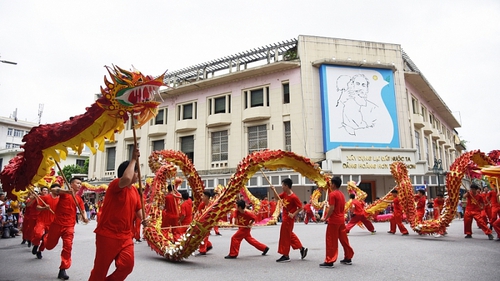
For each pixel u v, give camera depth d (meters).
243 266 6.57
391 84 25.06
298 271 6.01
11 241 11.23
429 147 33.22
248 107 26.09
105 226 3.90
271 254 8.05
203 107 28.19
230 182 7.05
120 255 3.88
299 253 8.09
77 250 8.91
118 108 4.47
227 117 26.66
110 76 4.24
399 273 5.73
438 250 8.14
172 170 8.92
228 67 28.78
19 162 7.09
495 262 6.59
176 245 7.07
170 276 5.76
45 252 8.62
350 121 23.75
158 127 29.72
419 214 12.58
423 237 11.09
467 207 10.84
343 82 24.23
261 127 25.58
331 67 24.30
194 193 9.54
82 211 6.07
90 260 7.38
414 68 31.44
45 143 5.77
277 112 24.88
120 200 3.96
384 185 24.05
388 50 26.28
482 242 9.59
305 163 7.59
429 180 24.09
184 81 30.77
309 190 22.83
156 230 7.90
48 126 5.98
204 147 27.42
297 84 24.50
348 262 6.58
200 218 6.75
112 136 5.32
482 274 5.57
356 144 23.52
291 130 24.03
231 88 27.17
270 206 18.84
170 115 29.80
